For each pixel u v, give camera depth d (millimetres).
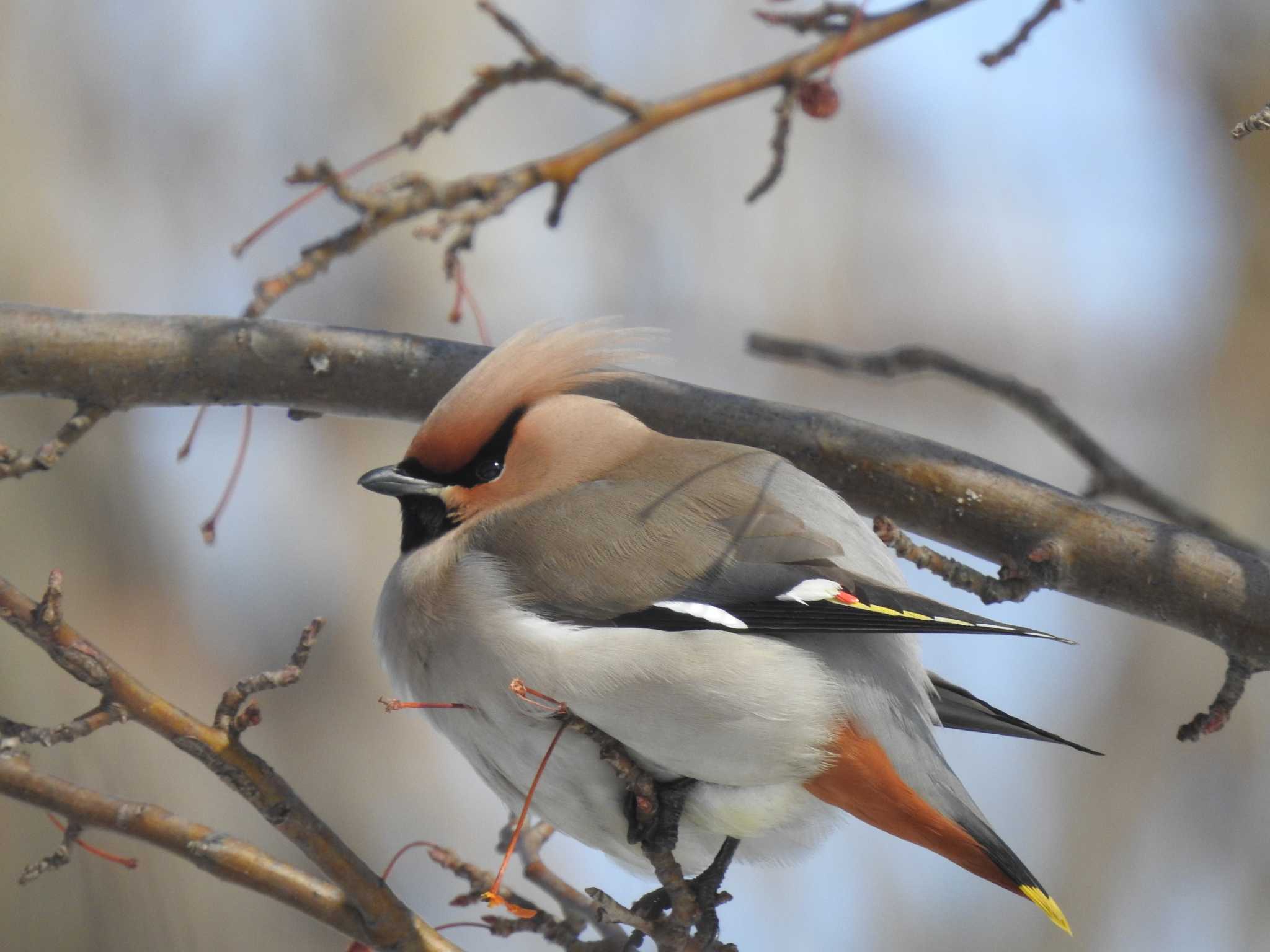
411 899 13156
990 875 7387
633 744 7590
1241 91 15930
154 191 14984
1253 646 7820
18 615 6090
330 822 13273
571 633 7621
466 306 15086
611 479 8250
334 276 14945
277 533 14312
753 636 7539
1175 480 15969
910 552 7363
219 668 13766
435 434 8438
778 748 7480
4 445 8469
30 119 14828
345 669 13938
